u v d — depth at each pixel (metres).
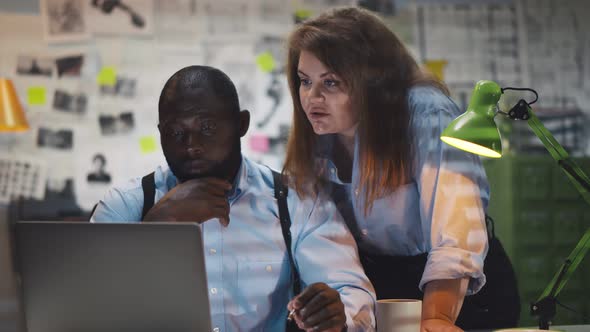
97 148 4.08
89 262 1.30
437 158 1.68
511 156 3.46
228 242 1.75
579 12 4.48
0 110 3.77
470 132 1.50
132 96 4.12
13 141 4.02
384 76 1.72
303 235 1.76
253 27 4.22
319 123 1.72
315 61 1.69
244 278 1.74
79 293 1.32
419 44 4.36
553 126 4.41
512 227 3.44
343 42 1.67
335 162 1.85
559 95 4.46
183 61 4.16
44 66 4.05
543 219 3.47
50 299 1.35
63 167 4.05
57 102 4.06
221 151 1.70
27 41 4.04
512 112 1.56
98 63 4.09
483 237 1.62
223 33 4.20
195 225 1.23
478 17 4.41
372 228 1.82
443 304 1.57
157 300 1.28
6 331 1.35
